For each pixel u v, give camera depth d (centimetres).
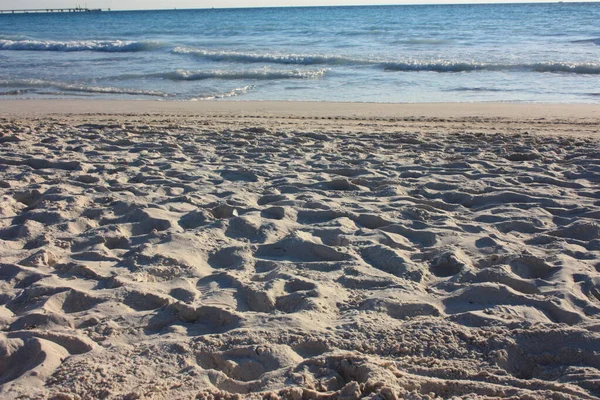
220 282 366
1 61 2506
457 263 382
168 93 1595
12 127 973
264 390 245
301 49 2711
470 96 1460
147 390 242
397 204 524
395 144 831
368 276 365
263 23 5225
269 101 1406
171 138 884
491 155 742
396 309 320
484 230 456
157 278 373
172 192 575
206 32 4247
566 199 541
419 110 1218
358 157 740
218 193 569
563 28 3669
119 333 299
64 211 504
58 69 2164
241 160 728
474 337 286
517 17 4997
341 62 2164
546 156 734
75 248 426
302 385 245
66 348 284
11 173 651
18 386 245
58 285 354
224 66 2170
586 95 1420
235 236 448
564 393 233
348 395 231
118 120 1101
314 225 469
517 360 274
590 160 695
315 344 284
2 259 399
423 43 2897
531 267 384
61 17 9512
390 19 5234
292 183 604
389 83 1712
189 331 305
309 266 384
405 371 261
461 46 2697
